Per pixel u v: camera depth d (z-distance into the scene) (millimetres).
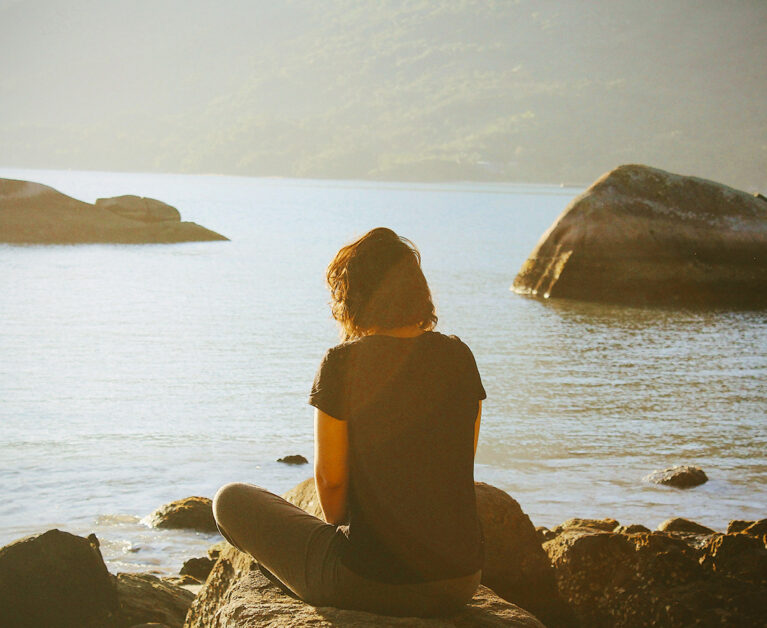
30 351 14758
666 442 9953
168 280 26719
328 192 171625
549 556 4617
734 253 25203
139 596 4602
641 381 13516
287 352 15219
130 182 195000
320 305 21672
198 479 8172
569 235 25281
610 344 17234
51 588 4066
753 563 4324
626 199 25516
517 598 4273
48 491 7695
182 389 12102
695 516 7492
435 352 2768
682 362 15398
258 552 2914
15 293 22734
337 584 2734
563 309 22516
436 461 2686
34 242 39750
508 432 10188
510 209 110375
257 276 28375
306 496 4051
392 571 2656
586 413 11273
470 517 2744
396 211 93688
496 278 29703
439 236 54719
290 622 2689
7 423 10047
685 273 24797
